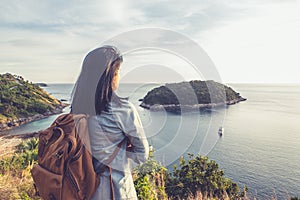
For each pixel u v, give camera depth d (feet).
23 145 23.40
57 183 4.49
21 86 191.93
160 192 10.87
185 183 12.73
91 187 4.51
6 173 13.66
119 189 4.65
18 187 11.19
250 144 76.95
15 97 167.63
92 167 4.54
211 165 13.73
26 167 14.82
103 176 4.63
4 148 23.61
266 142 87.35
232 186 15.03
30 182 11.84
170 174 12.88
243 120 115.44
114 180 4.64
